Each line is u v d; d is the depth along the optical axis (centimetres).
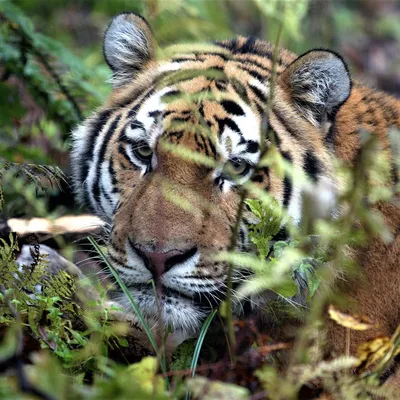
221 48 923
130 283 776
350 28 2097
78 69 1119
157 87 861
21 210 905
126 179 849
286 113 859
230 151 802
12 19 1078
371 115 913
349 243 783
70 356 631
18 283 691
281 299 788
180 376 619
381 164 781
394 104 955
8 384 504
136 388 493
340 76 855
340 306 813
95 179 895
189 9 1276
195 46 887
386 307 849
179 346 733
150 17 1130
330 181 844
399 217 855
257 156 814
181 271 758
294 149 838
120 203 844
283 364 711
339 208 828
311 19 1641
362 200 824
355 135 888
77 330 711
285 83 877
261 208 718
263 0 1205
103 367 584
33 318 645
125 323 737
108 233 843
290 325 780
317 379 677
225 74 870
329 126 870
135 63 928
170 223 756
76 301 738
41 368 477
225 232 786
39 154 1041
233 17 1761
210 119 807
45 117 1125
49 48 1098
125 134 859
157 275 754
